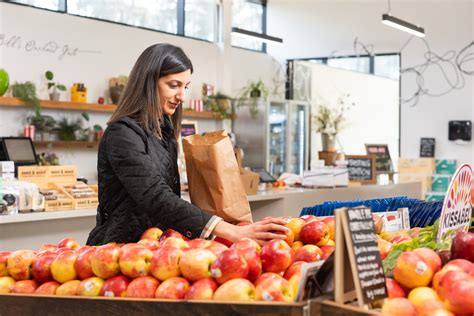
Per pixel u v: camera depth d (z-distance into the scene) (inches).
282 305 62.9
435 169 439.8
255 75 491.8
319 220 93.2
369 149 413.1
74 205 212.8
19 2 327.9
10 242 203.0
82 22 354.6
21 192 201.8
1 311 78.6
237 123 450.0
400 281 68.1
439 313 62.7
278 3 509.4
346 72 510.3
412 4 457.1
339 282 62.0
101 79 365.1
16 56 322.3
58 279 78.4
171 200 93.0
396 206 129.3
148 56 101.1
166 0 419.8
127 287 73.8
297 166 478.9
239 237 88.7
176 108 108.3
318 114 489.4
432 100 451.2
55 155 325.1
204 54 438.9
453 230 92.0
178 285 70.8
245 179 278.5
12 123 321.7
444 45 447.2
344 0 486.3
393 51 467.5
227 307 65.4
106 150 98.6
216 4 450.0
